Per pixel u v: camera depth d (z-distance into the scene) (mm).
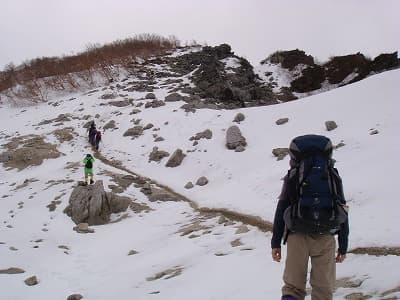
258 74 47875
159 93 34312
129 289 8359
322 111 19141
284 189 3893
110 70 44656
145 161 22109
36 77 45531
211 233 11211
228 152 19562
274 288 6367
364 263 6684
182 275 8422
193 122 24672
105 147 25484
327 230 3730
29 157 23656
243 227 10812
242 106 34125
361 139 14820
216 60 44906
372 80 19750
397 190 9672
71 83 41812
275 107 22344
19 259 10672
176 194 17406
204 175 18500
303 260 3811
